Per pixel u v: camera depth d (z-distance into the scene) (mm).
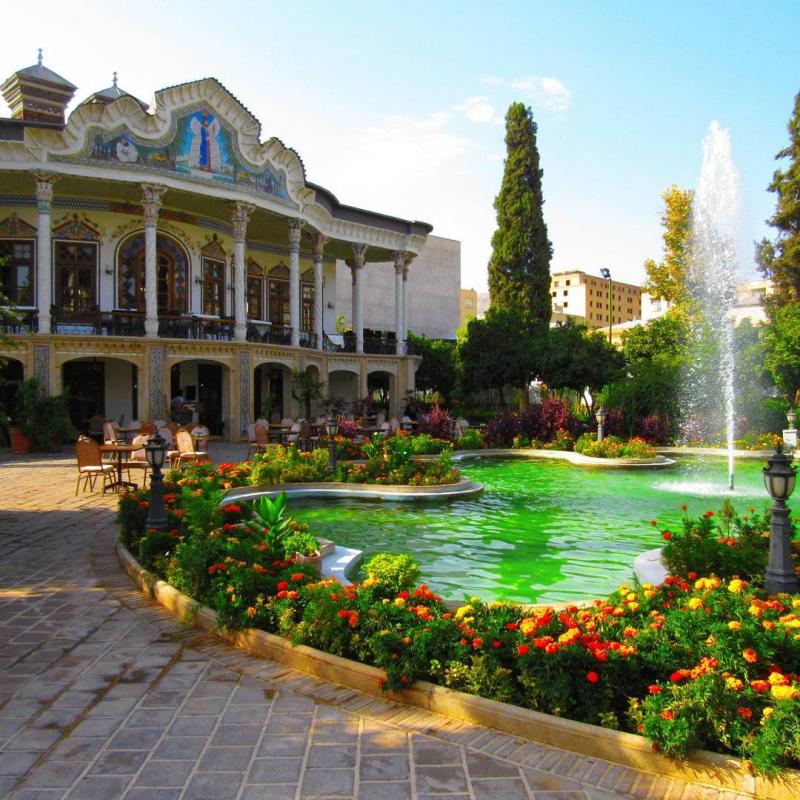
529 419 21188
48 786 3359
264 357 23453
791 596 5152
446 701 4062
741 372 24797
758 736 3342
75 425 22719
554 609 5355
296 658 4766
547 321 33781
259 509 7191
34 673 4699
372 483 12656
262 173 23344
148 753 3668
